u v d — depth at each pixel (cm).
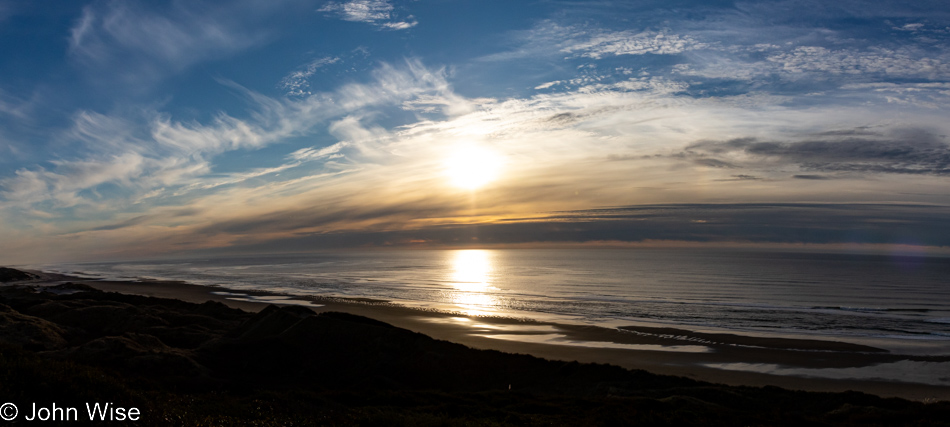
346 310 7762
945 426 1939
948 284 12569
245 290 11212
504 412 2217
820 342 5194
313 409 1814
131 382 1883
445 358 3700
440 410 2202
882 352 4712
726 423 1961
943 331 6084
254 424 1466
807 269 19275
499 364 3675
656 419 1934
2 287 8781
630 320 6750
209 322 5066
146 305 6462
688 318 7012
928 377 3856
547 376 3497
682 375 3875
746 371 4012
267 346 3747
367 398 2372
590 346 4981
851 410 2412
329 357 3794
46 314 5109
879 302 9019
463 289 11669
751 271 18100
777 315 7350
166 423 1241
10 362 1273
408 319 6819
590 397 2864
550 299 9525
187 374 3061
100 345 3303
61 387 1202
